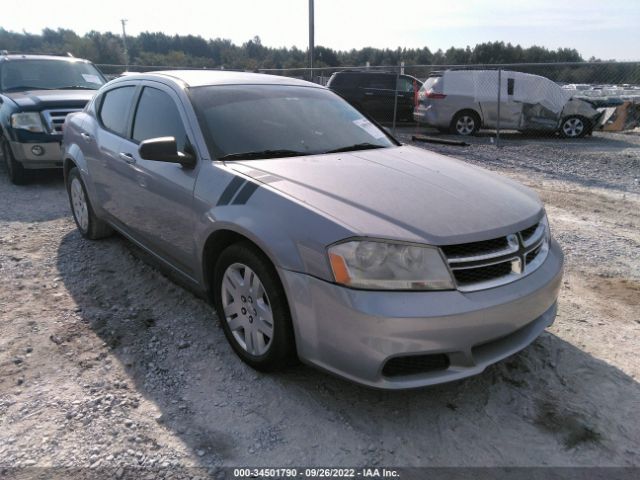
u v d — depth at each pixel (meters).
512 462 2.34
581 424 2.58
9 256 4.54
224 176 2.96
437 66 12.81
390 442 2.44
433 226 2.42
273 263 2.54
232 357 3.07
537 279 2.64
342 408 2.66
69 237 5.08
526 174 9.05
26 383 2.80
